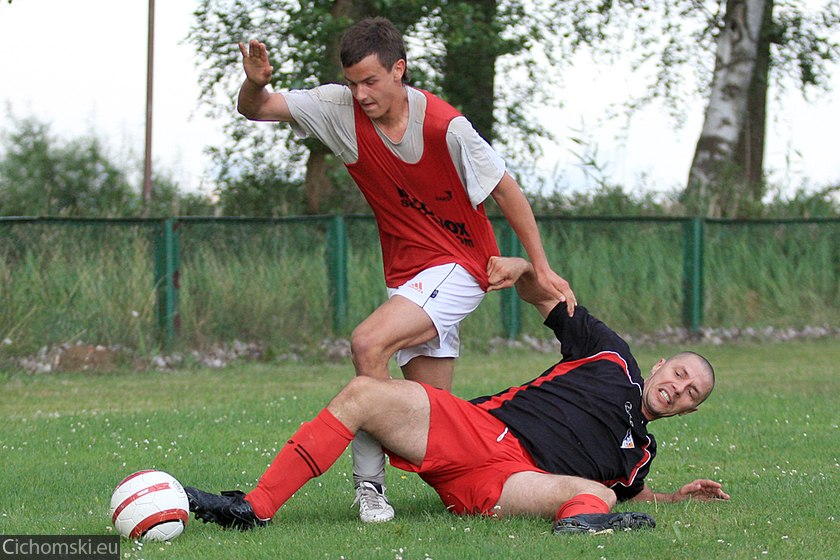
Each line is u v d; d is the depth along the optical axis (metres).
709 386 10.34
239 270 27.62
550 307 11.05
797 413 17.77
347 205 37.34
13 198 41.16
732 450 14.15
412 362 10.81
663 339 31.48
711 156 39.81
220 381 23.47
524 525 9.23
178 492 9.02
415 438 9.57
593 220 31.89
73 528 9.45
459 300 10.52
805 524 9.41
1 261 25.20
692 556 8.15
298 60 34.97
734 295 32.94
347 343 28.03
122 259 26.50
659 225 32.31
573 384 10.20
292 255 28.25
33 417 17.80
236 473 12.55
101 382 23.20
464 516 9.71
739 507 10.20
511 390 10.28
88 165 43.22
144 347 26.09
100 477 12.21
